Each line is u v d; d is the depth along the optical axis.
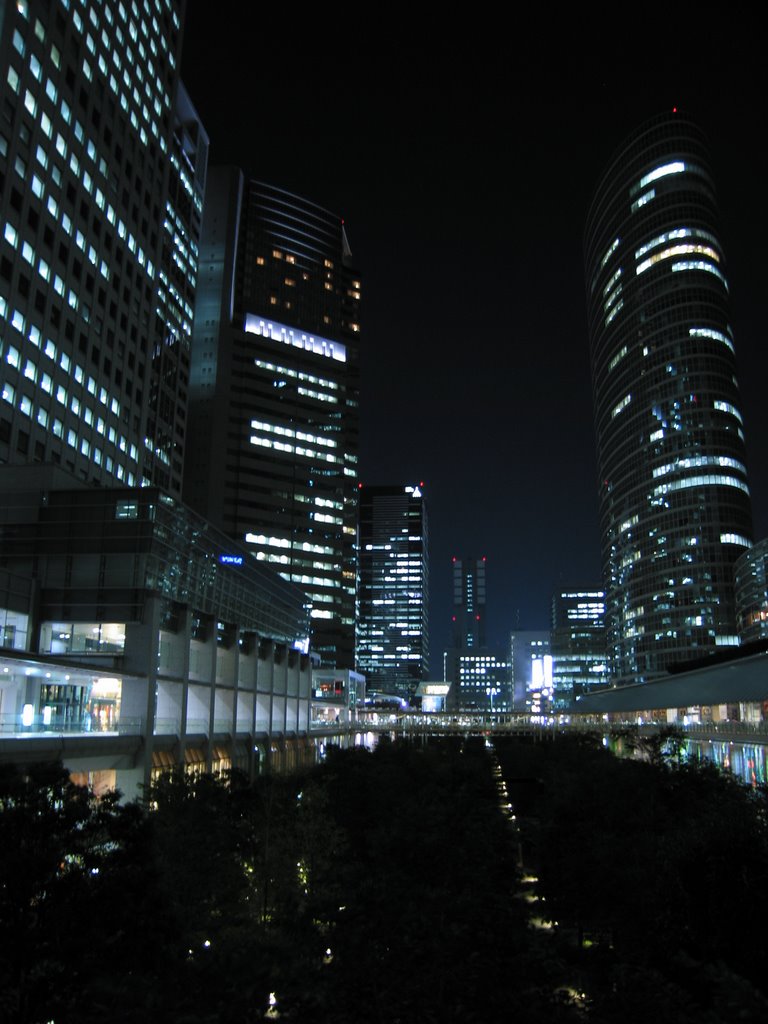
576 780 65.12
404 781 74.00
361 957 23.25
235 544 100.50
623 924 38.09
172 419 139.75
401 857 46.62
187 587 82.62
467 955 24.06
